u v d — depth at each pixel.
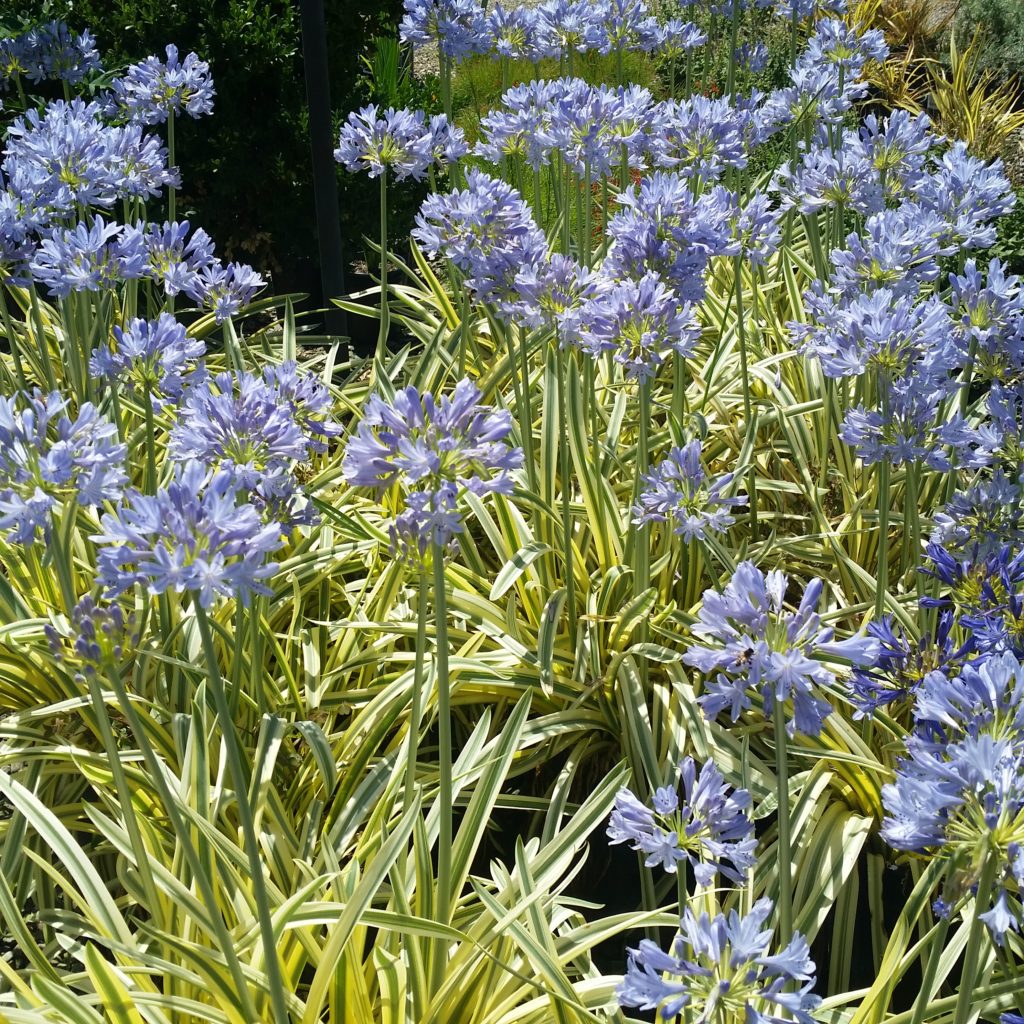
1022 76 5.39
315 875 1.60
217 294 2.11
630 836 1.32
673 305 1.74
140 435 2.21
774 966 1.19
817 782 1.77
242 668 1.86
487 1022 1.51
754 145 2.71
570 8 2.86
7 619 1.94
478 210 2.01
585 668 1.97
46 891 1.77
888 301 1.66
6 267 2.11
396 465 1.32
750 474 2.19
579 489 2.31
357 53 3.72
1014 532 1.70
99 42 3.40
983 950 1.51
